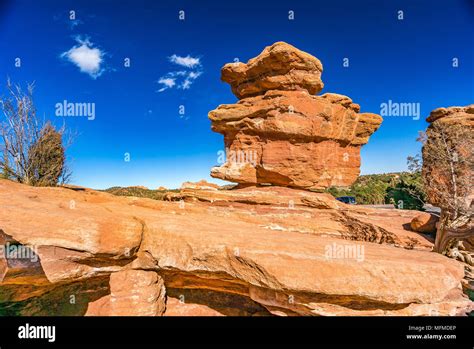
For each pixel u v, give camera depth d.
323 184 16.61
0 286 8.34
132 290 9.10
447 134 19.45
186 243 9.19
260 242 8.92
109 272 9.04
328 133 16.05
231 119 17.28
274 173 16.11
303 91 16.17
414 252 9.71
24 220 7.89
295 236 10.35
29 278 7.91
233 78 18.11
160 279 9.81
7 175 15.44
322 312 7.86
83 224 8.30
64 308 9.50
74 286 9.62
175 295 10.51
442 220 15.05
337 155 17.39
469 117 21.94
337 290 7.55
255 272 8.23
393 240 14.28
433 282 7.71
